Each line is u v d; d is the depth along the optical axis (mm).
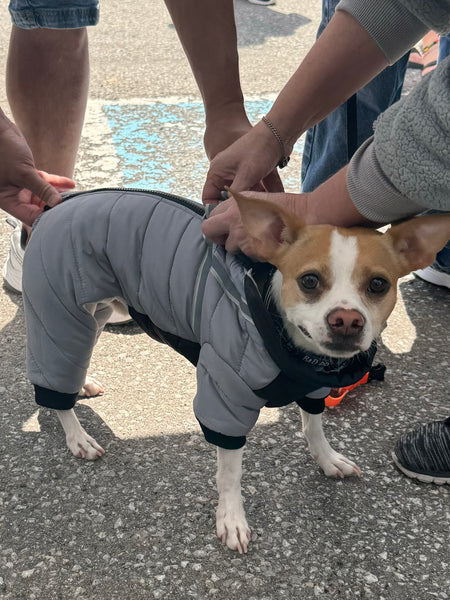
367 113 3111
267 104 5359
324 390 2195
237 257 2025
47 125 3188
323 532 2238
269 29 6926
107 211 2182
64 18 2908
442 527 2270
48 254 2211
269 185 2385
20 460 2504
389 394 2861
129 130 4996
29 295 2268
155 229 2131
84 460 2506
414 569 2115
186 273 2066
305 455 2549
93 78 5840
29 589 2031
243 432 2072
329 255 1812
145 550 2160
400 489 2420
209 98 2447
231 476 2197
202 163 4578
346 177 1810
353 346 1776
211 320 2002
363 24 1885
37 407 2750
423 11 1772
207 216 2092
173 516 2283
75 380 2359
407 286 3586
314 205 1924
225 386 1993
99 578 2066
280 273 1946
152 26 7078
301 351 1938
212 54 2344
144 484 2404
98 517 2277
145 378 2916
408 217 1879
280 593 2029
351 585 2059
